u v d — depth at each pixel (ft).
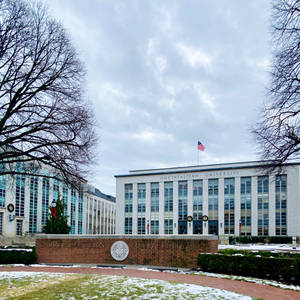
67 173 50.01
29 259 64.08
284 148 44.21
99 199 255.50
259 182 173.78
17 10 45.93
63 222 122.83
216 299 30.04
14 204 135.54
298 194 162.91
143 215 199.11
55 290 33.27
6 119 45.19
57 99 48.55
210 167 190.90
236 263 46.91
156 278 43.34
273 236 160.97
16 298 29.63
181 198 191.52
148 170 208.64
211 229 180.65
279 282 40.19
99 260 63.46
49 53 48.11
